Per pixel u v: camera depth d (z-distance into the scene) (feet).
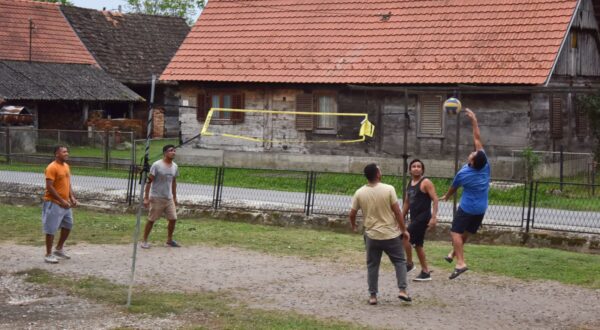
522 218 56.70
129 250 53.98
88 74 146.10
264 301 41.16
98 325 36.94
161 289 43.57
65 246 55.21
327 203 69.21
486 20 97.25
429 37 99.09
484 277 46.52
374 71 98.22
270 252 53.52
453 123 93.40
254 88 106.32
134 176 72.95
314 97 102.37
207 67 108.78
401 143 96.99
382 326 36.76
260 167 105.29
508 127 90.48
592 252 53.57
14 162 102.68
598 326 37.42
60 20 158.20
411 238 45.24
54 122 137.08
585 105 96.78
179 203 68.69
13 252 53.01
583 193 68.80
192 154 109.81
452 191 44.65
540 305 40.86
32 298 41.60
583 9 99.66
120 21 168.14
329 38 105.50
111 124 139.95
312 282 45.34
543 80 87.61
